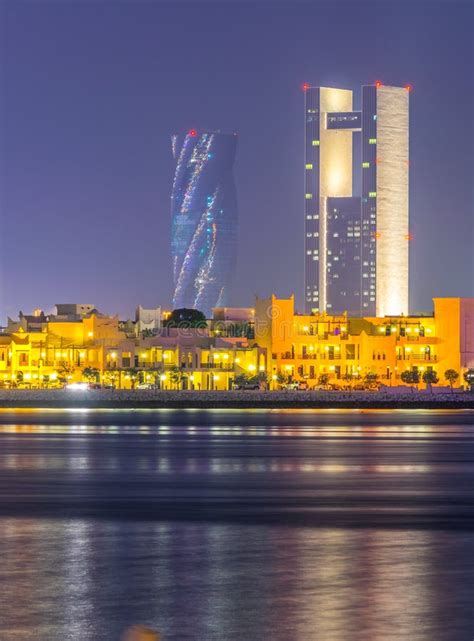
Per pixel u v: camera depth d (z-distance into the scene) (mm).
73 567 52000
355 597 46500
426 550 56031
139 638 30062
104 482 83938
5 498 74562
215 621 42938
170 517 66438
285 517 66688
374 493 78188
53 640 40625
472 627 42125
